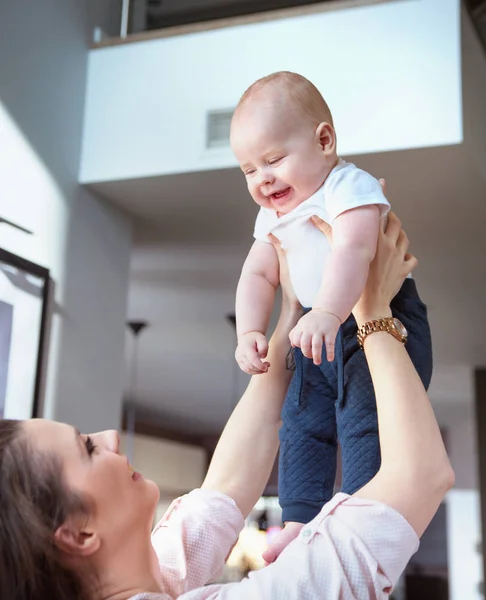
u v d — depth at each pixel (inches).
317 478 49.4
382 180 49.4
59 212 146.6
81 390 149.5
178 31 151.6
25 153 138.9
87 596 35.7
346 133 135.2
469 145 132.7
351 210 46.1
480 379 294.4
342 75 137.5
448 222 165.3
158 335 268.7
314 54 140.1
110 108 153.8
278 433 49.3
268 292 52.2
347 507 36.0
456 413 382.3
